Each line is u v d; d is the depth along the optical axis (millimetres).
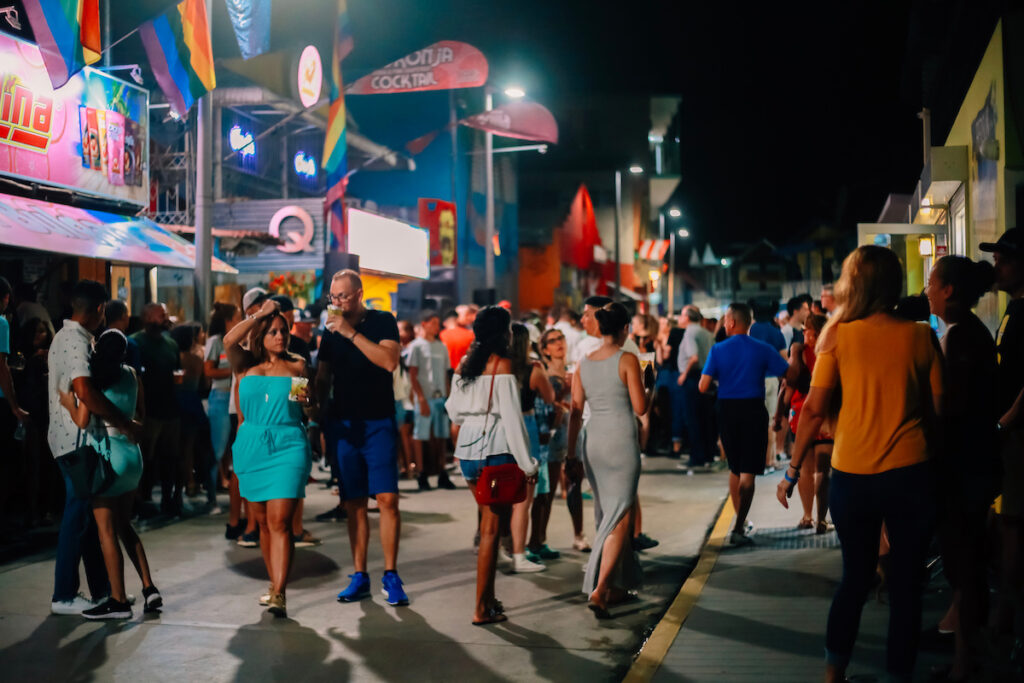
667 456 15016
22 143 10570
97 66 12562
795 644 5266
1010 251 4859
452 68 19562
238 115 22344
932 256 10523
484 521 6043
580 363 6312
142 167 12930
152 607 6215
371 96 33750
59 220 10789
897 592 4055
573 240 40688
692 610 5996
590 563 6172
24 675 5031
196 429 10398
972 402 4645
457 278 25906
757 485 11375
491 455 5949
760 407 7930
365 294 21766
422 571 7441
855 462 4086
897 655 4031
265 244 19344
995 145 7301
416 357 11727
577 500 8148
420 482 11797
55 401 5926
